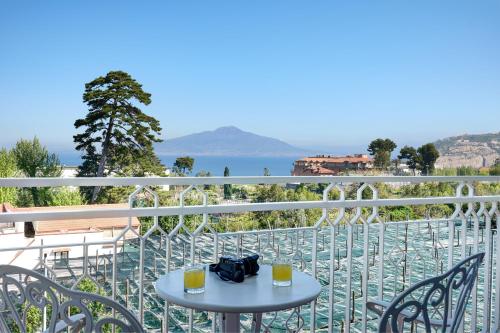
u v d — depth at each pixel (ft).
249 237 8.82
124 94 94.48
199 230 8.39
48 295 5.08
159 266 8.36
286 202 8.89
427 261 10.44
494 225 11.99
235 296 5.83
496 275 11.71
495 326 11.72
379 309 7.28
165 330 8.68
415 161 98.73
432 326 6.64
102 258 8.05
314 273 9.38
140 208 7.80
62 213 7.07
